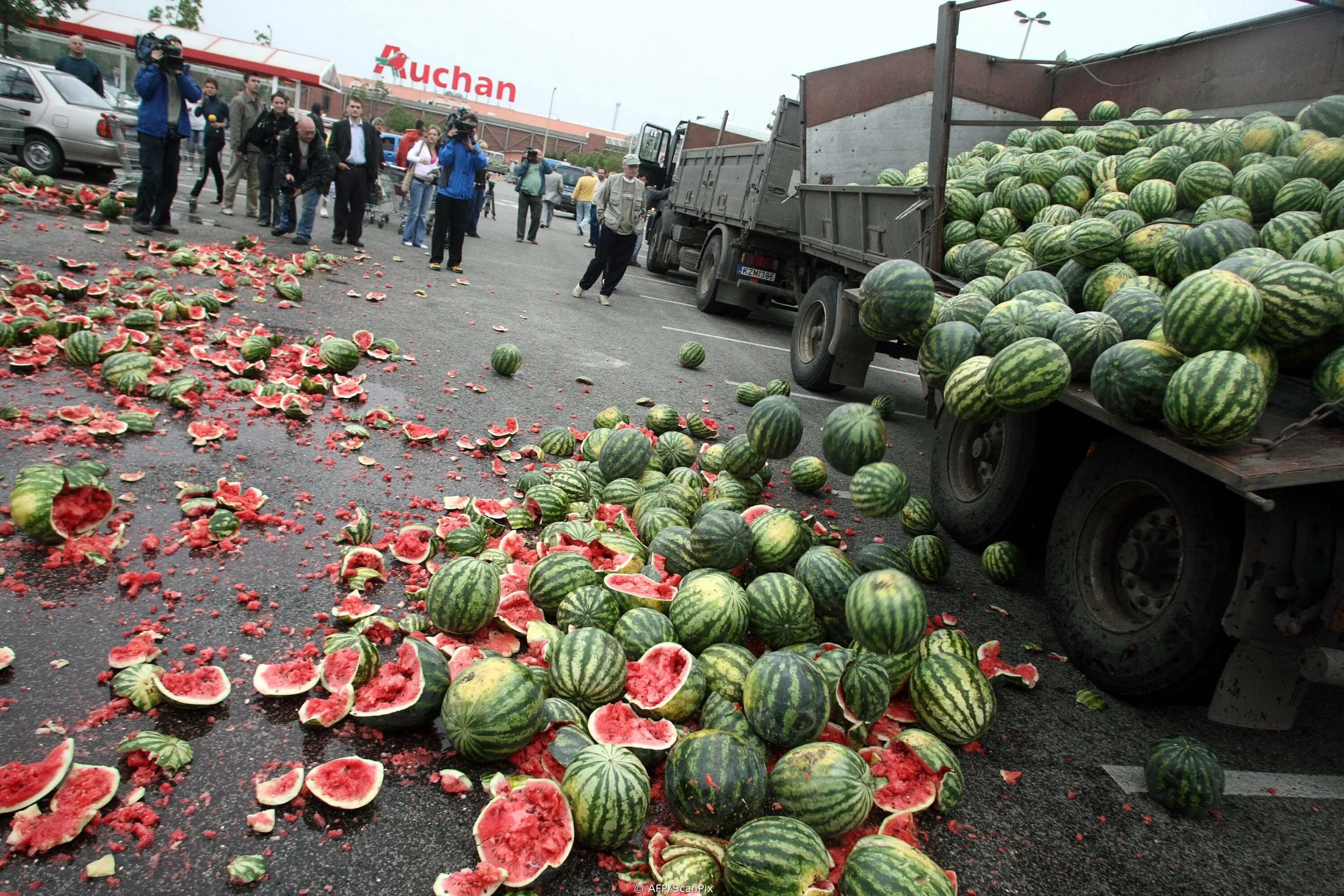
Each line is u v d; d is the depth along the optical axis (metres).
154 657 3.34
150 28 34.75
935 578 5.50
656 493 5.32
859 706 3.45
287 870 2.60
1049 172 7.46
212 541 4.35
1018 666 4.48
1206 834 3.54
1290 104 8.16
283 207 14.46
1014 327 4.78
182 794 2.79
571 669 3.39
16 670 3.20
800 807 2.95
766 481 6.36
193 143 24.72
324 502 5.05
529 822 2.71
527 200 20.27
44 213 11.68
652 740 3.19
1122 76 10.05
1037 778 3.73
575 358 9.67
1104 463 4.57
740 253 13.95
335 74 37.69
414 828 2.85
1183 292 3.88
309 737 3.16
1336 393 3.74
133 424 5.39
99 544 3.99
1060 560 4.79
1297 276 3.86
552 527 4.66
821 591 4.17
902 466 7.95
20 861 2.45
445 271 13.58
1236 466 3.42
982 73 10.44
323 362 7.21
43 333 6.38
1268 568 3.62
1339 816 3.79
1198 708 4.46
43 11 29.09
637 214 13.25
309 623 3.86
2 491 4.34
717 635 3.85
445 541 4.57
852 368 9.72
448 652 3.64
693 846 2.82
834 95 10.07
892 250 8.24
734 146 14.63
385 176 22.95
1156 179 6.63
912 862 2.62
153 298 7.74
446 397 7.41
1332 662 3.59
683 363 10.41
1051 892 3.08
